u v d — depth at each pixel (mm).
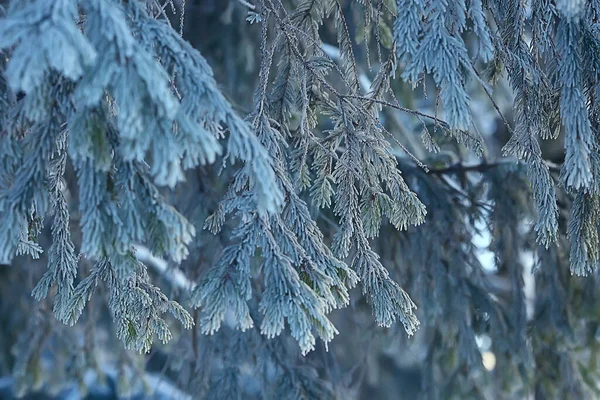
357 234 1991
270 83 2654
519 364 3518
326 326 1629
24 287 5277
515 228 3395
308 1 2279
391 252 3613
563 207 3289
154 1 1812
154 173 1393
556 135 2143
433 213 3459
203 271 3336
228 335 3459
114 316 1993
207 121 1702
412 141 4660
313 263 1762
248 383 3943
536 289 3576
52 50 1249
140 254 4277
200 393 3457
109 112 1748
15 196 1534
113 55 1362
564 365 3547
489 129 6812
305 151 1973
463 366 3764
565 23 1977
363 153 2000
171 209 1534
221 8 4613
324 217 3148
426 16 1827
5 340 5418
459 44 1753
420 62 1750
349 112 2062
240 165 3432
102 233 1478
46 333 4508
